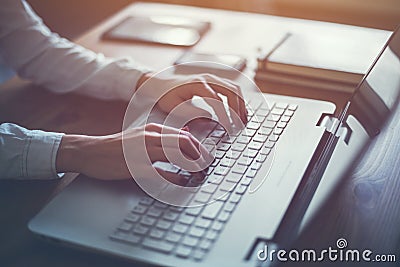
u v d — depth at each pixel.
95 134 0.95
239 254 0.66
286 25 1.31
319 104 0.97
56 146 0.85
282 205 0.73
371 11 1.62
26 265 0.70
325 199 0.77
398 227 0.72
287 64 1.06
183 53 1.18
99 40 1.28
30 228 0.73
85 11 2.56
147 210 0.74
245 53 1.18
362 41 1.18
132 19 1.37
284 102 0.98
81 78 1.08
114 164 0.81
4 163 0.84
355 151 0.86
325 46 1.15
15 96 1.08
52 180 0.84
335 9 1.70
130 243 0.69
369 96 0.98
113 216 0.73
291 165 0.81
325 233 0.71
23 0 1.19
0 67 2.06
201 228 0.70
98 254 0.70
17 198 0.81
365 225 0.72
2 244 0.73
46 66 1.11
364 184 0.79
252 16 1.37
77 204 0.76
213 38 1.26
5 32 1.15
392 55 1.11
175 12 1.41
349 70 1.04
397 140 0.88
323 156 0.85
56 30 2.44
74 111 1.03
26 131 0.88
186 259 0.66
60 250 0.71
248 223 0.70
